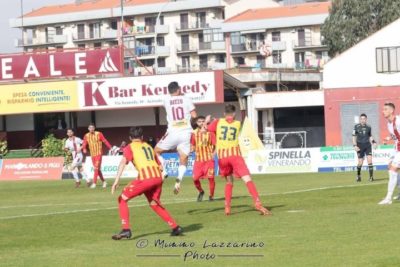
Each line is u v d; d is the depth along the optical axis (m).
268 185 54.91
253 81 127.69
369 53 103.56
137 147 27.70
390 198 35.91
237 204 38.75
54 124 114.62
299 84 139.00
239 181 63.09
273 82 130.00
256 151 76.50
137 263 22.98
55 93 102.81
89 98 101.62
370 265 21.02
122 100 100.38
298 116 116.75
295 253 23.28
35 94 103.69
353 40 163.62
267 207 36.38
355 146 56.25
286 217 31.81
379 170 72.94
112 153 100.38
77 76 102.06
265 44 173.75
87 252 25.20
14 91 104.38
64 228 31.59
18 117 115.69
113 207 40.97
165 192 52.03
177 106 39.78
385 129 102.75
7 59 103.75
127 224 27.81
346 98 104.62
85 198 50.22
